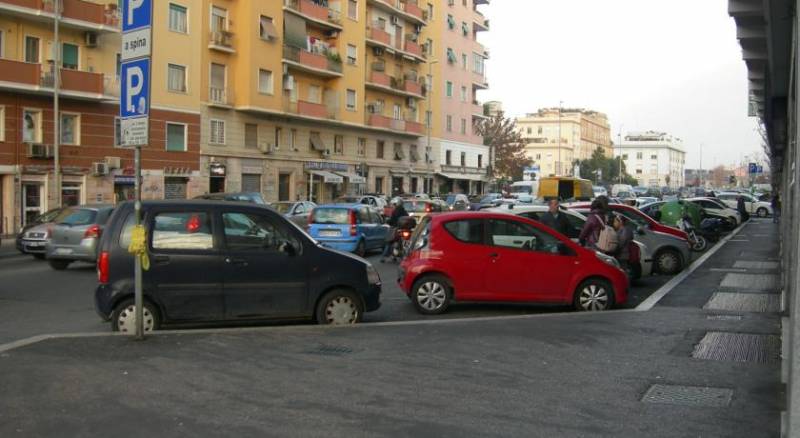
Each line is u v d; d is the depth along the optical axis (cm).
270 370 657
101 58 3181
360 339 797
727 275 1597
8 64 2748
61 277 1563
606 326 897
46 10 2877
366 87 5197
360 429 502
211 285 867
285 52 4153
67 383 608
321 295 921
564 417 532
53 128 2997
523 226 1098
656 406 561
